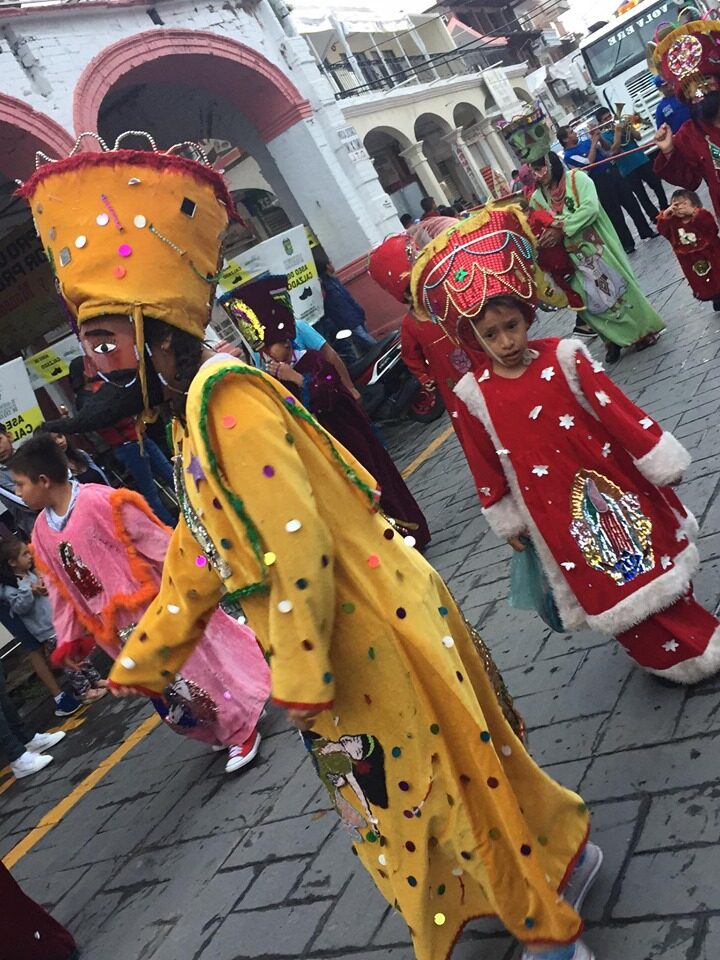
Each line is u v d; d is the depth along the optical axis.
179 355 1.92
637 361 6.66
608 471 2.81
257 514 1.78
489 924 2.44
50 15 9.30
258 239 19.19
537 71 33.00
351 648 1.92
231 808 3.75
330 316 10.59
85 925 3.43
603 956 2.13
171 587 2.05
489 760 1.96
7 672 8.15
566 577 2.85
